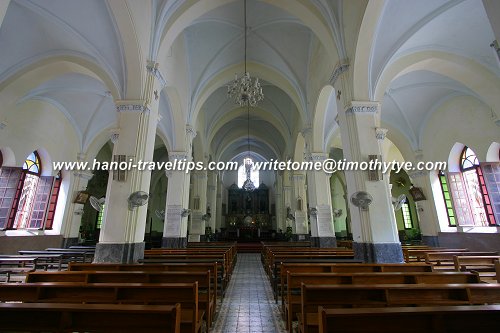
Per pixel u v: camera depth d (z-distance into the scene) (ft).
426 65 28.89
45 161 39.34
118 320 6.68
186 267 16.53
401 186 67.56
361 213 22.07
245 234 89.45
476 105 34.68
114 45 24.43
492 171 33.35
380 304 9.62
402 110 41.50
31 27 25.36
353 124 23.73
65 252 31.17
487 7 9.61
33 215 38.24
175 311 6.41
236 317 15.88
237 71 43.75
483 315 6.56
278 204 77.15
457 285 9.65
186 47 38.22
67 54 27.73
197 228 53.88
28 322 6.80
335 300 9.80
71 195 42.78
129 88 24.36
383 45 24.82
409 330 6.35
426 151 42.14
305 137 40.75
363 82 24.20
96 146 46.16
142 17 24.09
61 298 9.84
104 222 21.56
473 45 25.95
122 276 13.12
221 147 76.48
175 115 38.40
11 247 34.71
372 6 21.33
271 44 39.06
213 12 33.50
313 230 38.19
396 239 21.06
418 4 22.82
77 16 23.50
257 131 76.95
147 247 61.46
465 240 36.47
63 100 39.58
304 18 28.50
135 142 23.18
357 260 21.34
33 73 28.35
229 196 99.66
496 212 33.14
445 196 40.63
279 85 44.04
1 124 27.96
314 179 37.93
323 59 33.55
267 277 29.60
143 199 21.77
